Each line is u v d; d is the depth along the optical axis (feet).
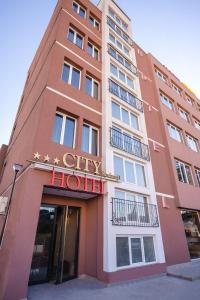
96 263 22.33
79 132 26.63
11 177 30.40
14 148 36.73
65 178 21.63
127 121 35.88
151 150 36.68
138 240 25.64
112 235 22.34
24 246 16.89
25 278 16.07
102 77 36.17
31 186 19.19
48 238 22.18
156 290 19.03
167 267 27.84
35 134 21.79
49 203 23.44
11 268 15.72
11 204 23.47
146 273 23.67
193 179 43.47
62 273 21.35
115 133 30.60
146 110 41.65
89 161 25.27
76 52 33.32
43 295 17.11
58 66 28.63
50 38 34.78
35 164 19.54
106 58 38.37
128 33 53.72
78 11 40.06
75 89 29.40
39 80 31.48
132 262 23.48
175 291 18.70
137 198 29.22
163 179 35.65
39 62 38.04
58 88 26.81
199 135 56.70
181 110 56.80
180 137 48.85
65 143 25.25
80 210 26.35
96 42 39.93
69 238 24.56
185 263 30.68
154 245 27.32
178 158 41.52
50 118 23.85
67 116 27.14
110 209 23.68
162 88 51.13
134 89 42.27
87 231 25.25
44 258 21.27
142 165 33.22
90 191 23.24
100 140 29.35
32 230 17.79
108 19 47.83
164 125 42.96
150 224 27.99
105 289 18.89
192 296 17.17
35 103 28.09
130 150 31.65
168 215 32.63
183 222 35.37
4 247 19.84
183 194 37.04
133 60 47.80
